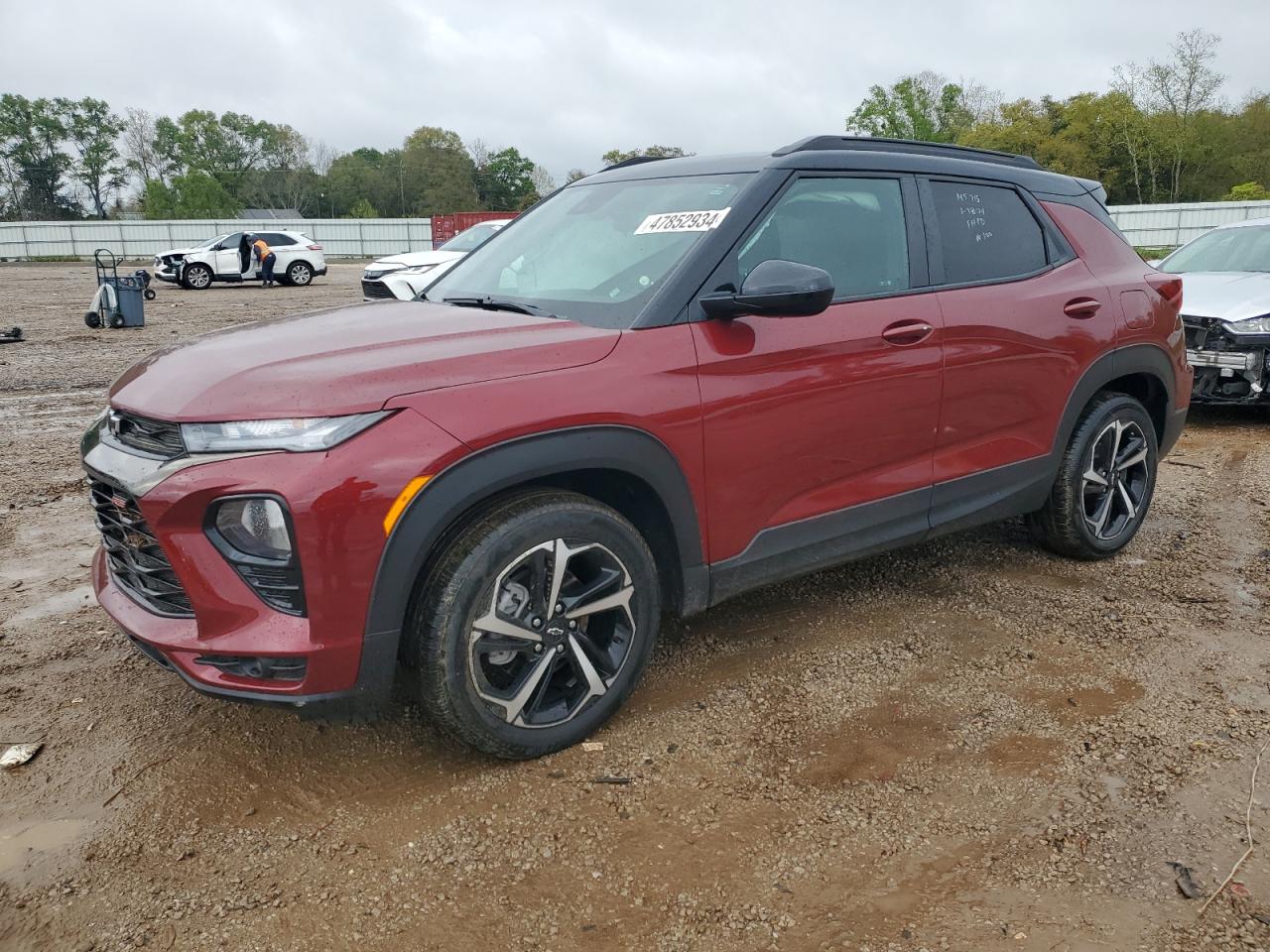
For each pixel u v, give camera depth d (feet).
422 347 8.56
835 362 10.25
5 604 12.97
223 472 7.50
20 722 9.87
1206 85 180.04
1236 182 180.04
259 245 78.95
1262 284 24.20
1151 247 117.70
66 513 17.13
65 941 6.91
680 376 9.14
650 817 8.27
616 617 9.42
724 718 9.89
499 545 8.25
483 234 52.85
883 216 11.21
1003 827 8.13
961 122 200.23
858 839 7.98
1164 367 14.25
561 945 6.86
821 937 6.91
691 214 10.28
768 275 9.00
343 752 9.29
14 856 7.81
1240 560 14.55
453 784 8.73
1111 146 184.65
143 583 8.58
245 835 8.08
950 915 7.11
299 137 299.58
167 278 81.41
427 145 305.73
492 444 8.01
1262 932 6.91
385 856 7.80
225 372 8.18
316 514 7.40
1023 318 12.13
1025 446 12.61
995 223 12.43
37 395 29.04
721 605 12.84
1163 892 7.33
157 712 10.09
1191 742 9.39
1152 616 12.41
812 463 10.32
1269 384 23.16
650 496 9.35
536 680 8.79
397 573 7.75
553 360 8.59
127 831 8.13
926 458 11.48
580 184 12.73
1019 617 12.41
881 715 9.96
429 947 6.84
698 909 7.20
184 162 280.92
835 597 13.07
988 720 9.84
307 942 6.88
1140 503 14.57
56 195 270.05
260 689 7.75
